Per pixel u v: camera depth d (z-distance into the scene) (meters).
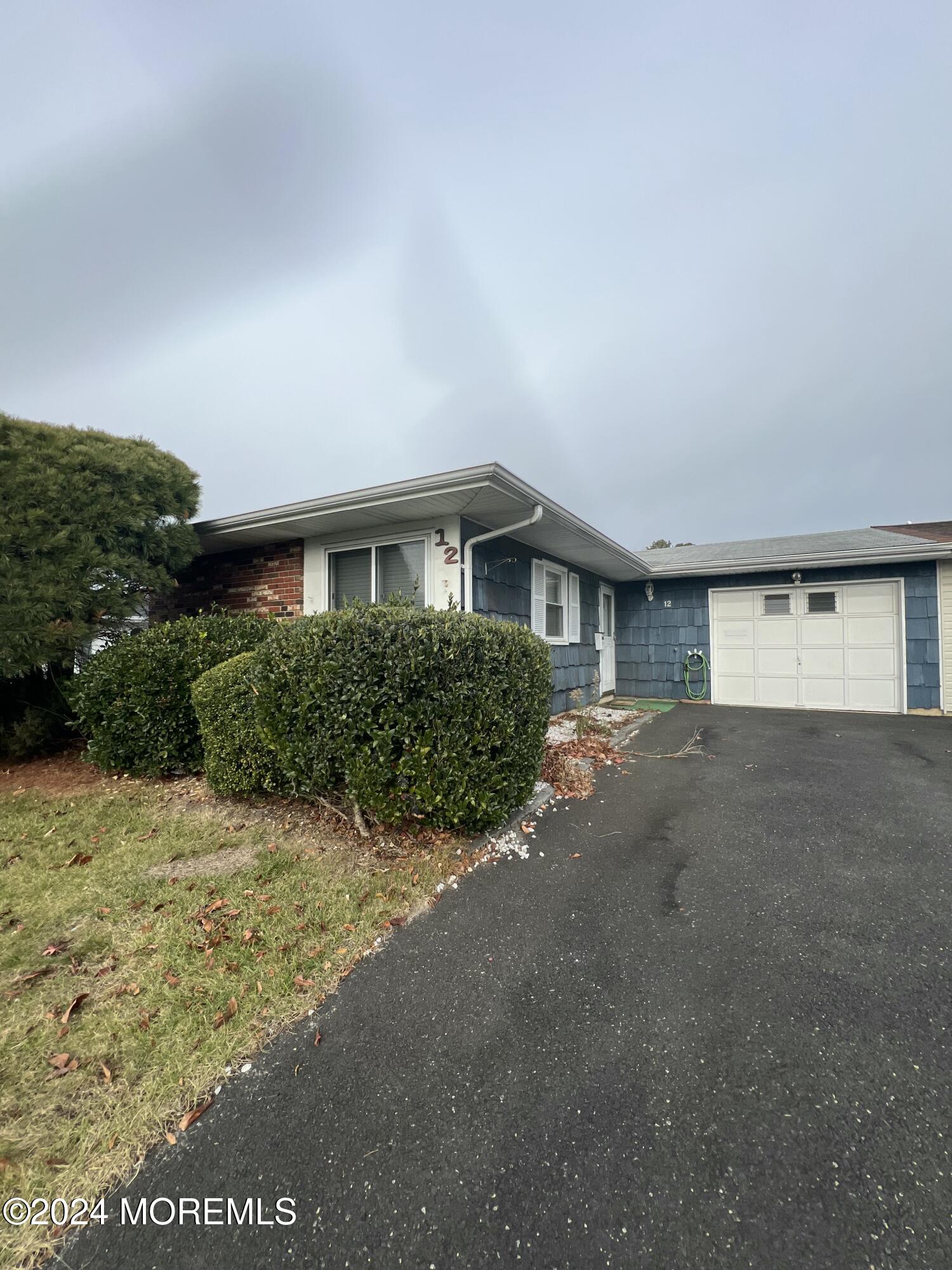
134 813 3.98
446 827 3.37
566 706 8.55
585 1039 1.79
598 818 3.90
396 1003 1.97
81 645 5.50
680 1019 1.87
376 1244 1.20
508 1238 1.20
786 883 2.84
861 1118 1.47
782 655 9.69
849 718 8.24
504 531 5.95
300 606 7.38
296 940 2.34
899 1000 1.94
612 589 10.92
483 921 2.52
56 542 5.28
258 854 3.25
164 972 2.13
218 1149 1.42
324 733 3.29
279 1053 1.74
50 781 4.92
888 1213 1.23
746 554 10.87
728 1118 1.48
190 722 4.84
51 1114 1.52
